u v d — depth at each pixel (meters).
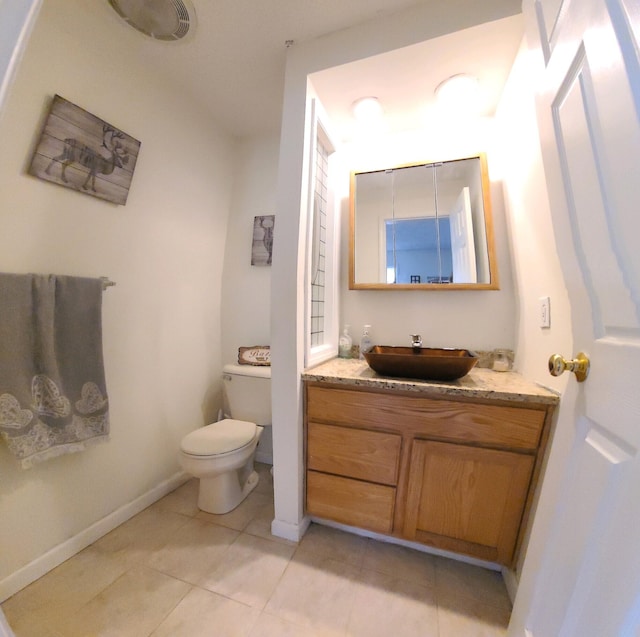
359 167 1.77
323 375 1.27
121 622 0.96
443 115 1.55
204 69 1.49
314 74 1.28
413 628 0.96
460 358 1.14
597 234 0.55
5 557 1.03
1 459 1.02
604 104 0.49
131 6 1.16
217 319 2.03
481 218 1.52
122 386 1.43
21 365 1.02
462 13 1.09
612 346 0.53
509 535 1.07
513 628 0.78
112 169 1.33
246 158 2.08
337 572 1.16
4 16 0.47
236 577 1.13
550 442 1.00
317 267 1.63
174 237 1.69
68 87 1.17
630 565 0.41
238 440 1.49
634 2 0.42
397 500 1.20
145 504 1.53
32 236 1.09
